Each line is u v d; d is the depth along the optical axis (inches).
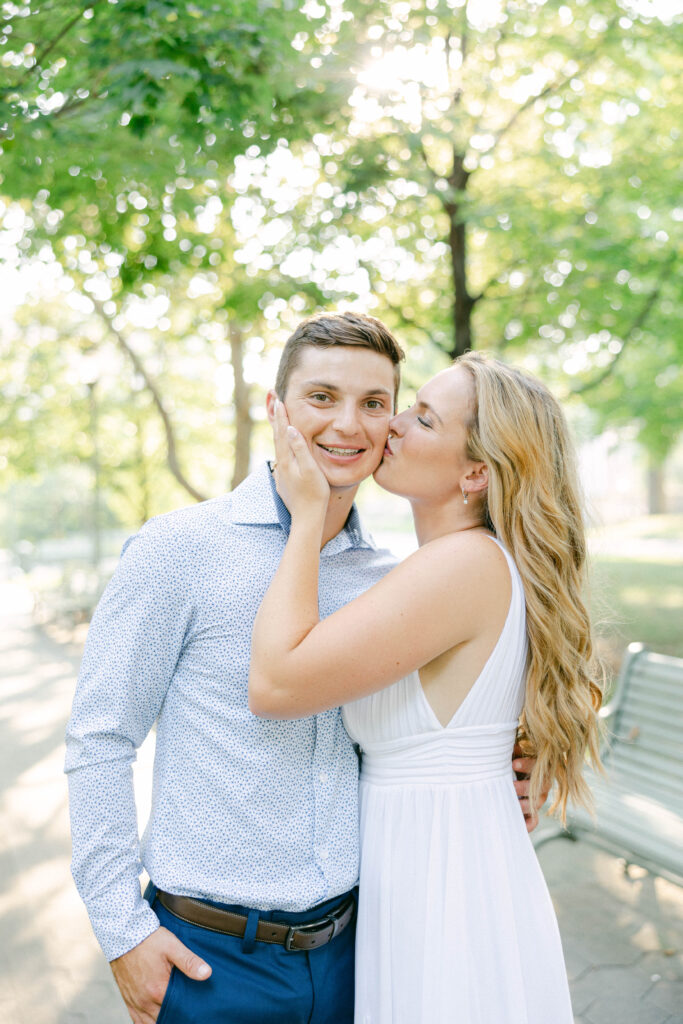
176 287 299.4
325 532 67.1
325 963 61.2
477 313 317.4
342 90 169.9
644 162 274.4
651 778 134.7
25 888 146.3
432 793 62.6
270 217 269.6
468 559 61.2
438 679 62.6
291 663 54.9
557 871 146.9
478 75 242.7
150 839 60.3
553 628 64.1
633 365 363.3
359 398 62.3
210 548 60.3
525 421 64.3
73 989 115.8
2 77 142.7
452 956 59.9
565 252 268.5
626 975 114.3
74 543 1018.7
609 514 1163.9
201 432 576.4
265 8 145.9
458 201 241.3
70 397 592.7
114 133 164.9
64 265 245.3
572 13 239.0
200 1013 56.6
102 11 137.5
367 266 279.0
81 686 60.0
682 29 236.1
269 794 58.5
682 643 321.7
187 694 60.0
